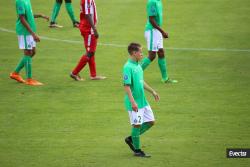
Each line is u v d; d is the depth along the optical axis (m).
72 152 35.69
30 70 49.28
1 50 60.25
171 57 57.53
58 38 64.81
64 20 72.31
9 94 46.91
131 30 67.38
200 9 76.19
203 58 56.97
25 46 48.44
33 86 48.94
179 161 34.09
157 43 48.34
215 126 39.62
